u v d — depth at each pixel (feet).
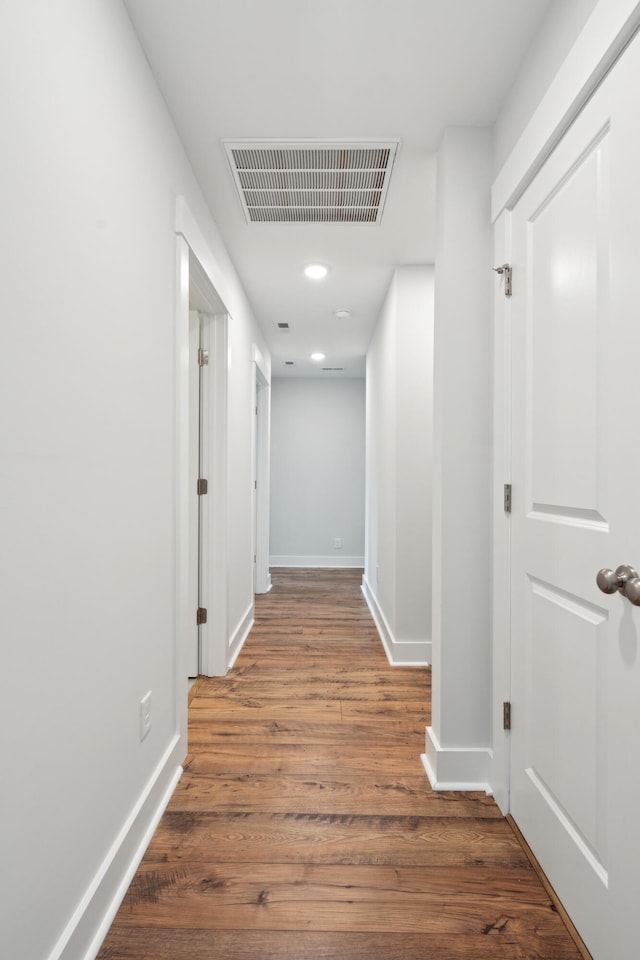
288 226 7.97
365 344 15.10
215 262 7.74
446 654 5.68
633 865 3.06
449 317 5.69
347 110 5.52
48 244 3.04
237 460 10.12
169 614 5.60
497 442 5.41
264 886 4.22
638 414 3.10
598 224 3.59
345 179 6.72
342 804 5.33
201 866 4.44
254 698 8.02
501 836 4.86
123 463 4.24
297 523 20.31
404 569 9.57
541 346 4.48
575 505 3.89
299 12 4.32
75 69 3.37
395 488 9.64
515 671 5.00
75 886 3.39
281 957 3.59
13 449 2.72
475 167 5.75
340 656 10.05
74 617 3.39
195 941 3.71
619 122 3.27
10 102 2.65
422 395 9.57
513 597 5.05
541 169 4.46
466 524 5.70
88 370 3.58
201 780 5.75
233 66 4.91
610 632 3.34
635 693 3.08
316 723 7.17
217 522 8.92
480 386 5.70
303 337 14.40
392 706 7.75
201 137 5.94
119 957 3.58
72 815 3.36
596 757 3.54
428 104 5.43
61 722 3.22
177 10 4.29
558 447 4.17
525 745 4.78
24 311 2.80
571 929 3.82
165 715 5.45
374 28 4.49
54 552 3.13
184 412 5.95
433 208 7.44
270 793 5.51
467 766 5.65
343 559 20.21
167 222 5.47
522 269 4.88
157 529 5.16
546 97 4.20
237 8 4.27
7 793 2.66
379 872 4.39
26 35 2.79
